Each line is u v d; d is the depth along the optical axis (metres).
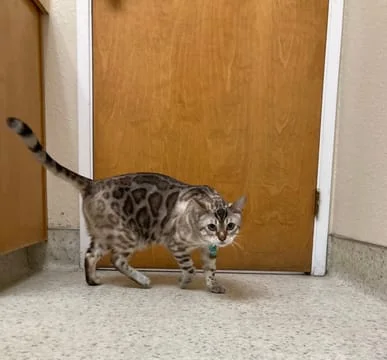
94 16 1.57
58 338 0.98
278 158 1.64
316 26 1.59
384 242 1.34
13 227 1.33
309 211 1.66
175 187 1.41
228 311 1.19
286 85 1.61
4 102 1.27
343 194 1.58
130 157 1.63
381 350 0.97
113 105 1.60
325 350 0.96
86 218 1.40
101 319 1.10
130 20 1.57
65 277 1.52
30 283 1.43
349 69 1.56
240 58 1.59
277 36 1.59
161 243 1.41
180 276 1.58
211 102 1.61
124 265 1.40
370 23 1.44
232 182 1.64
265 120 1.62
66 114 1.60
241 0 1.57
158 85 1.60
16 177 1.36
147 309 1.19
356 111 1.51
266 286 1.48
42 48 1.57
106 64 1.58
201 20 1.57
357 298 1.35
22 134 1.25
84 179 1.38
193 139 1.62
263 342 0.99
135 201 1.37
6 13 1.28
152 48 1.58
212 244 1.30
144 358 0.89
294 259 1.66
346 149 1.57
